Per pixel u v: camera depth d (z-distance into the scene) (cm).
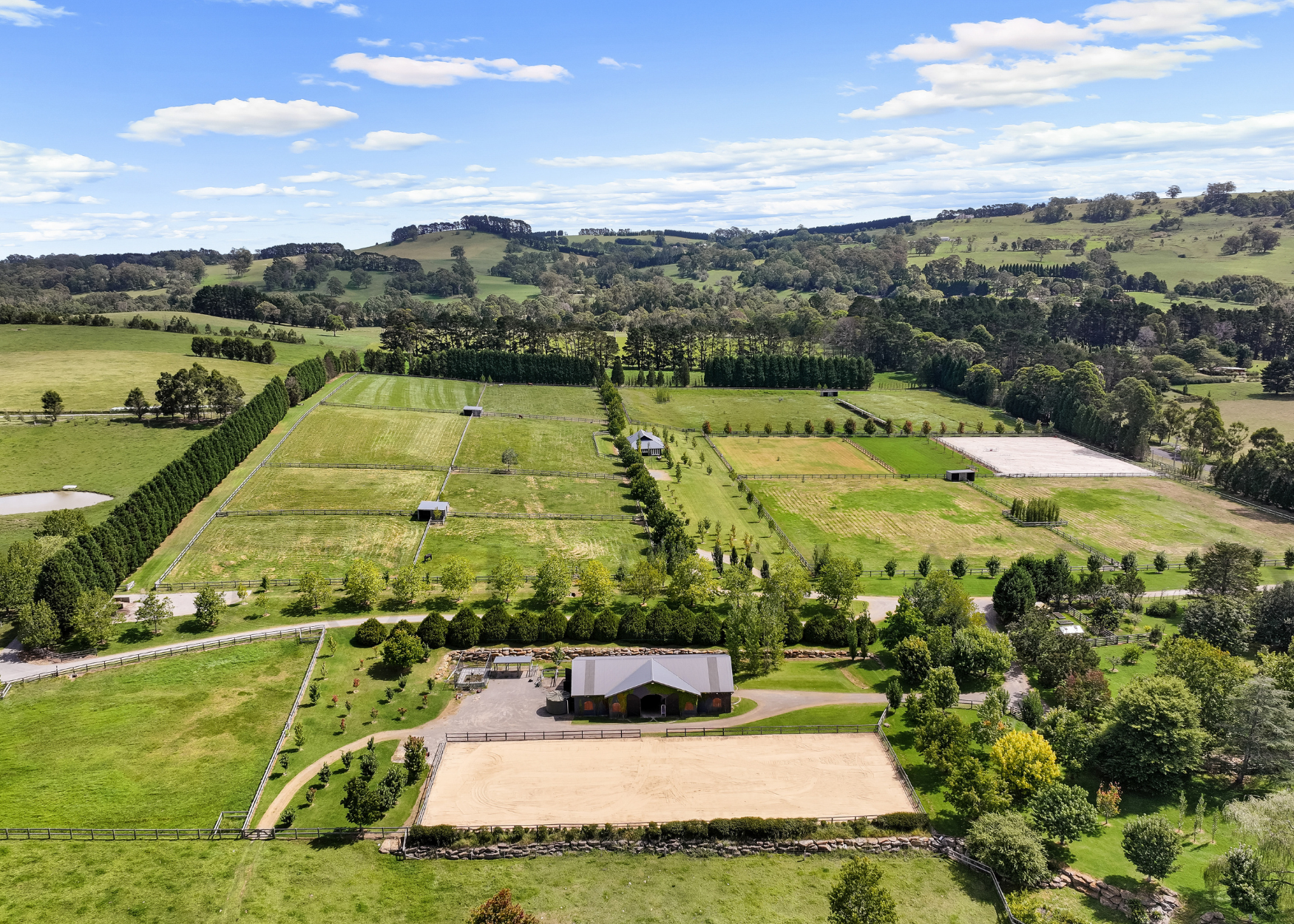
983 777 7594
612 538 14262
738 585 11538
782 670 10494
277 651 10000
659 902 6738
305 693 9219
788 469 19362
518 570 11638
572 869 7062
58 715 8481
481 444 18938
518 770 8269
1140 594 12275
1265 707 8181
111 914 6197
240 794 7644
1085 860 7331
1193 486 18362
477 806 7719
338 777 7975
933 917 6675
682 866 7162
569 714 9300
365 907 6512
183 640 10088
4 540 11875
